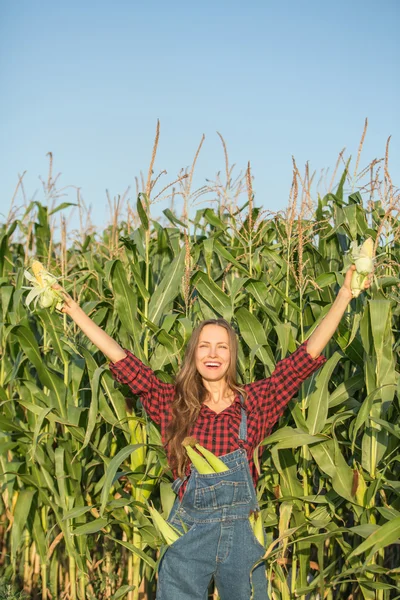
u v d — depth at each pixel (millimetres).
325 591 4105
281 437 3818
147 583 4984
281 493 4316
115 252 5625
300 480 4590
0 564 5805
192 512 3486
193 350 3777
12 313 5207
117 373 3830
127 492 4781
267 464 4367
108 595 5043
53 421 4867
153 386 3869
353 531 3660
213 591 4496
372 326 3881
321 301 4324
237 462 3494
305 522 3898
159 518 3607
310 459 4391
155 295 4652
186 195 4645
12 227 5910
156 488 4883
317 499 4035
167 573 3539
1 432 5094
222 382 3811
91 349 4961
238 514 3449
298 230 4273
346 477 3939
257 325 4312
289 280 4812
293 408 4156
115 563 5316
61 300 3775
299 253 4238
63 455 4625
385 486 3965
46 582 5141
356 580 3883
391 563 4895
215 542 3434
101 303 4812
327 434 4023
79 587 4977
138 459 4523
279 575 4059
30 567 5418
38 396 4922
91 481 5422
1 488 5176
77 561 4609
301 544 4184
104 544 5172
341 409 4199
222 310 4398
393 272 4578
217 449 3566
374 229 4891
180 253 4723
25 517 4816
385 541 3316
